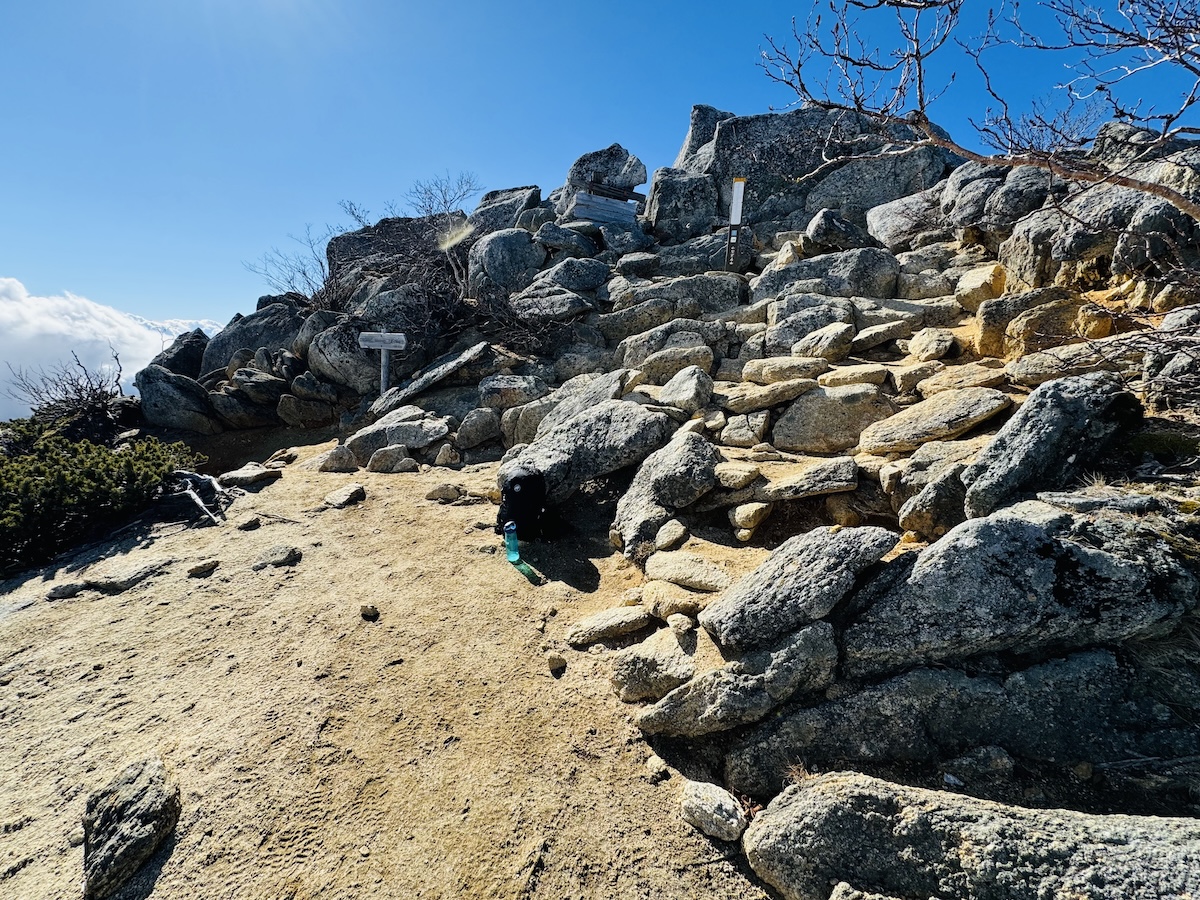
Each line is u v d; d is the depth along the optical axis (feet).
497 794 10.32
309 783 10.61
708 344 29.17
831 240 37.22
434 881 8.96
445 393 32.65
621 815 9.96
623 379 26.03
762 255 43.19
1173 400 13.74
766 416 21.22
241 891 8.92
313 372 38.58
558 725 11.71
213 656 14.32
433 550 18.80
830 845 8.57
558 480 20.39
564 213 59.26
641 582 15.94
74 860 9.73
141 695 13.20
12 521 20.25
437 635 14.48
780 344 27.58
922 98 11.72
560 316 36.04
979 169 35.96
